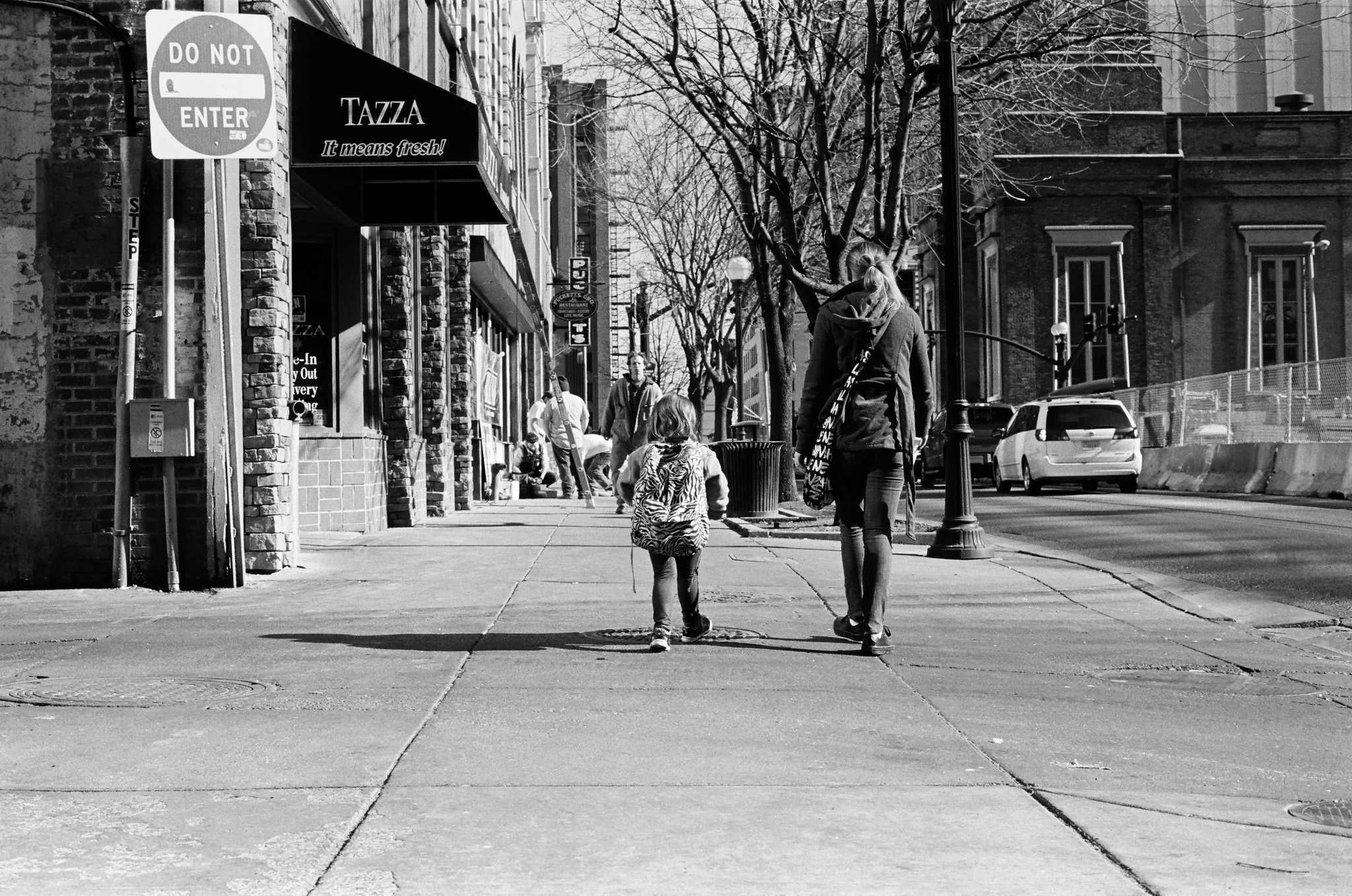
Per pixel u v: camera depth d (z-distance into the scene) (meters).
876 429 8.73
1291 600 12.04
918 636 9.62
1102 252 58.69
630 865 4.32
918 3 18.73
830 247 18.84
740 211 24.70
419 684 7.52
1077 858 4.44
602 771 5.56
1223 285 59.19
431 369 21.19
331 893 4.05
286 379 12.56
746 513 19.70
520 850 4.47
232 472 11.67
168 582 11.55
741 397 41.91
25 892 4.05
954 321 14.80
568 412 30.59
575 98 21.78
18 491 11.68
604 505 26.25
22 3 11.59
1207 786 5.55
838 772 5.61
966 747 6.13
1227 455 31.38
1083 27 19.28
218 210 11.59
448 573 12.95
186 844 4.54
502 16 32.94
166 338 11.55
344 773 5.49
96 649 8.66
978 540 14.65
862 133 20.05
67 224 11.69
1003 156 56.47
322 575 12.63
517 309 32.03
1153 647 9.48
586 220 68.06
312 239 17.08
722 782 5.41
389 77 13.41
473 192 16.91
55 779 5.39
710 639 9.22
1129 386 55.22
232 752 5.86
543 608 10.62
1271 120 59.12
